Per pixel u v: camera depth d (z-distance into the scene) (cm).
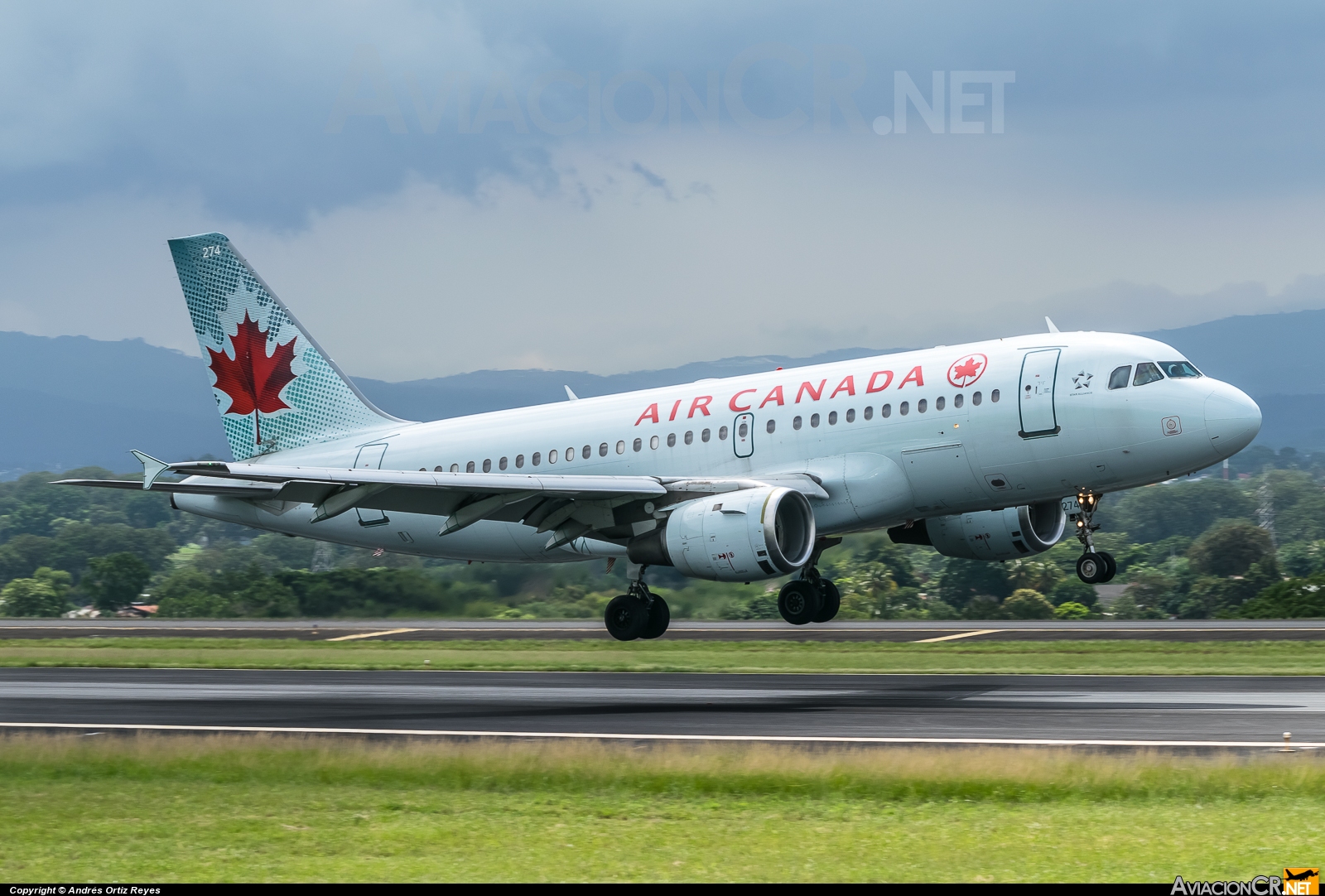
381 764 4541
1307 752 4594
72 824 3862
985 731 5253
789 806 3988
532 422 10569
